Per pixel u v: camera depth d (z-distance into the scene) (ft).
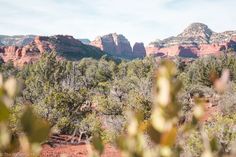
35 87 142.41
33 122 2.59
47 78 221.25
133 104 80.74
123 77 259.80
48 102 94.94
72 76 221.25
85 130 89.35
